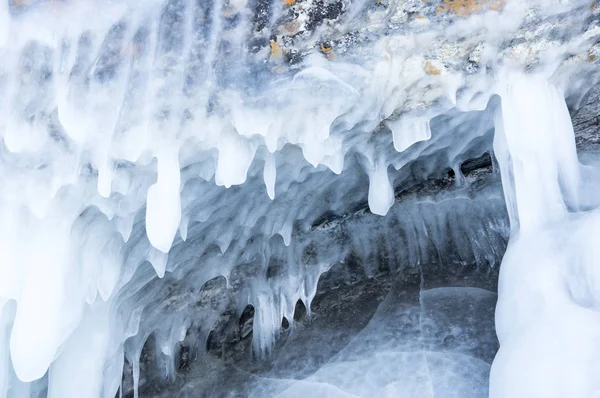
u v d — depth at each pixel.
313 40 1.80
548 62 2.03
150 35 1.75
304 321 2.89
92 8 1.71
